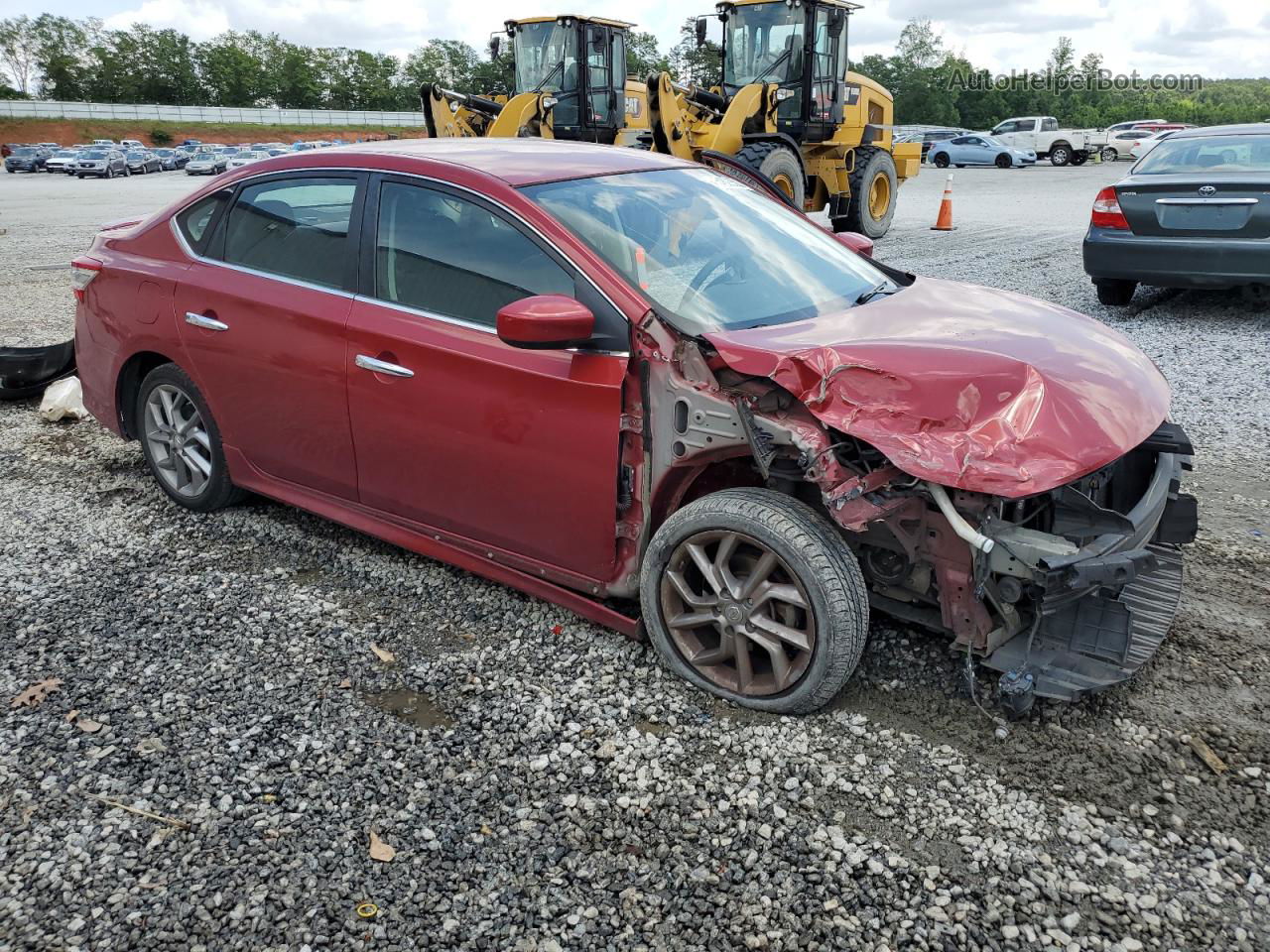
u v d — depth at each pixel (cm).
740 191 406
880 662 326
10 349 630
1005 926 223
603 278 305
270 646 343
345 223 368
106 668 328
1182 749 281
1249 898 230
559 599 342
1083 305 903
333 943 220
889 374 269
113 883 237
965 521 267
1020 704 279
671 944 220
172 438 450
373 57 12162
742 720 299
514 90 1434
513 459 326
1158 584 333
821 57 1342
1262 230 754
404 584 387
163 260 428
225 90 11675
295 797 267
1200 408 596
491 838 252
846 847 247
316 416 378
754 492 298
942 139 4147
